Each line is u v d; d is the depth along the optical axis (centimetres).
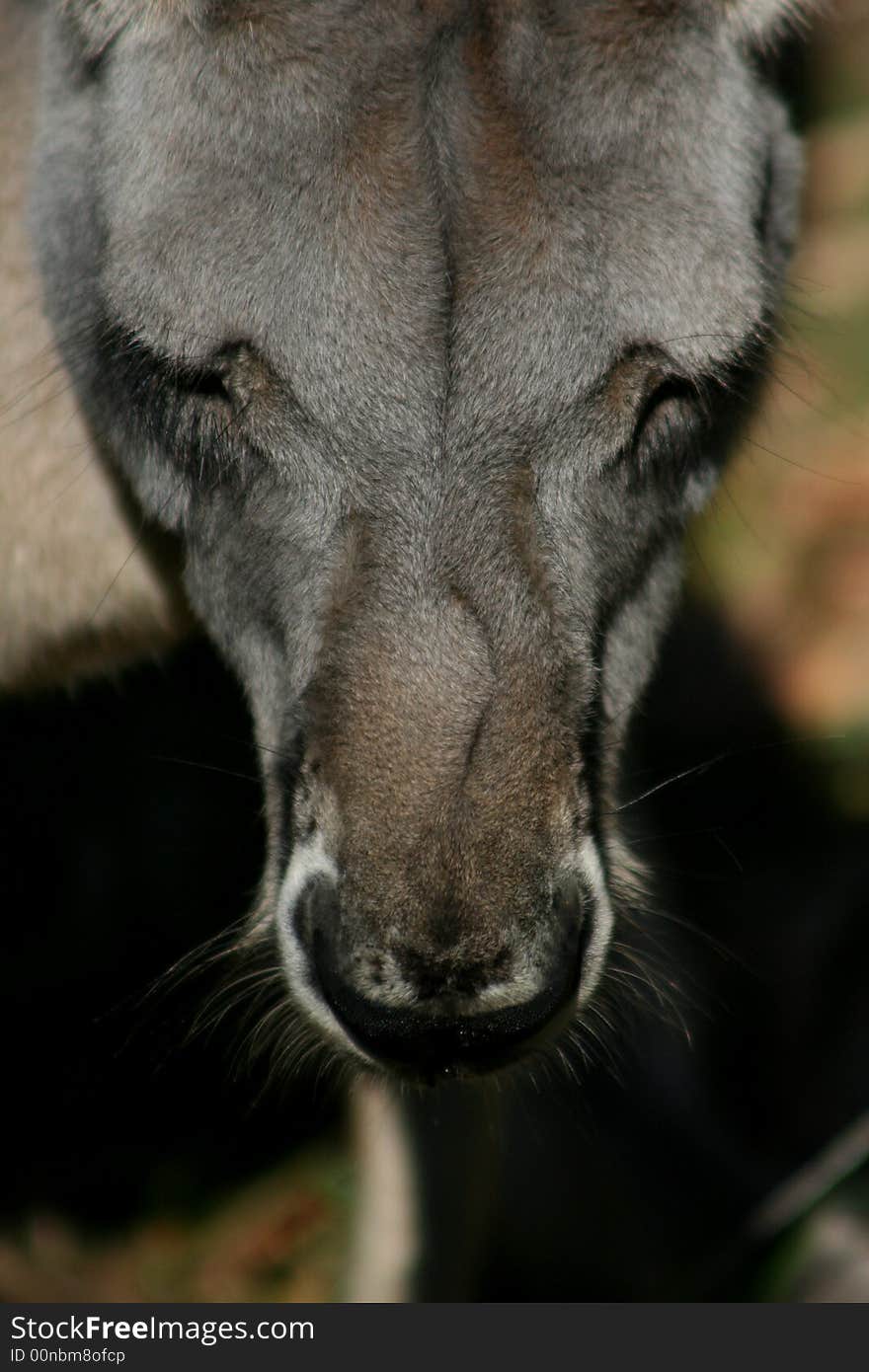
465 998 533
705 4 584
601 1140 863
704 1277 789
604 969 588
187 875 1021
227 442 594
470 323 554
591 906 573
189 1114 941
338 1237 885
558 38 559
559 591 578
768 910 982
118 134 596
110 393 656
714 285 577
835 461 1232
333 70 555
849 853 1009
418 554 562
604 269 563
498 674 555
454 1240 793
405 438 559
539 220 555
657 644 693
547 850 554
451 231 551
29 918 1014
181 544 695
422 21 552
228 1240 883
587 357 566
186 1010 948
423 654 553
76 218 654
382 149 552
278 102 558
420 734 545
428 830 537
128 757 1066
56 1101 940
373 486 566
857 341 1275
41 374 751
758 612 1155
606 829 630
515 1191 853
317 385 561
